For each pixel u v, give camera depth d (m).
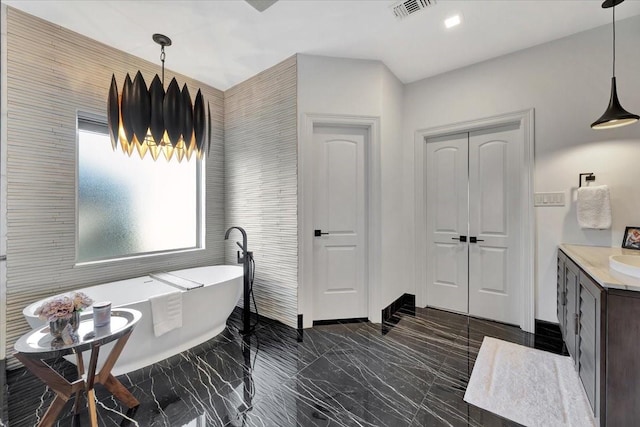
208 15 2.07
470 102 2.79
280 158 2.77
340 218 2.77
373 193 2.74
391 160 2.90
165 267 2.88
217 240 3.36
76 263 2.29
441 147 3.06
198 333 2.35
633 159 2.10
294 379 1.87
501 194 2.71
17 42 1.96
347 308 2.79
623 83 2.14
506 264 2.69
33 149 2.04
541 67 2.43
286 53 2.60
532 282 2.46
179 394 1.72
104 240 2.54
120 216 2.66
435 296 3.11
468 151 2.90
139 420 1.51
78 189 2.36
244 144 3.15
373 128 2.72
